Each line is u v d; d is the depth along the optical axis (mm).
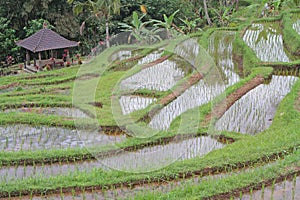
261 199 6051
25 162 7430
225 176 6715
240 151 7336
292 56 14375
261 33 17219
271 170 6621
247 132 8711
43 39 16641
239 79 12266
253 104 10086
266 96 10570
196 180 6637
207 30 17703
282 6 21219
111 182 6523
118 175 6719
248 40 16406
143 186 6543
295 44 14617
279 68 12461
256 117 9391
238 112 9672
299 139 7609
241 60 14008
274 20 18969
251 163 6984
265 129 8773
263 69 12000
